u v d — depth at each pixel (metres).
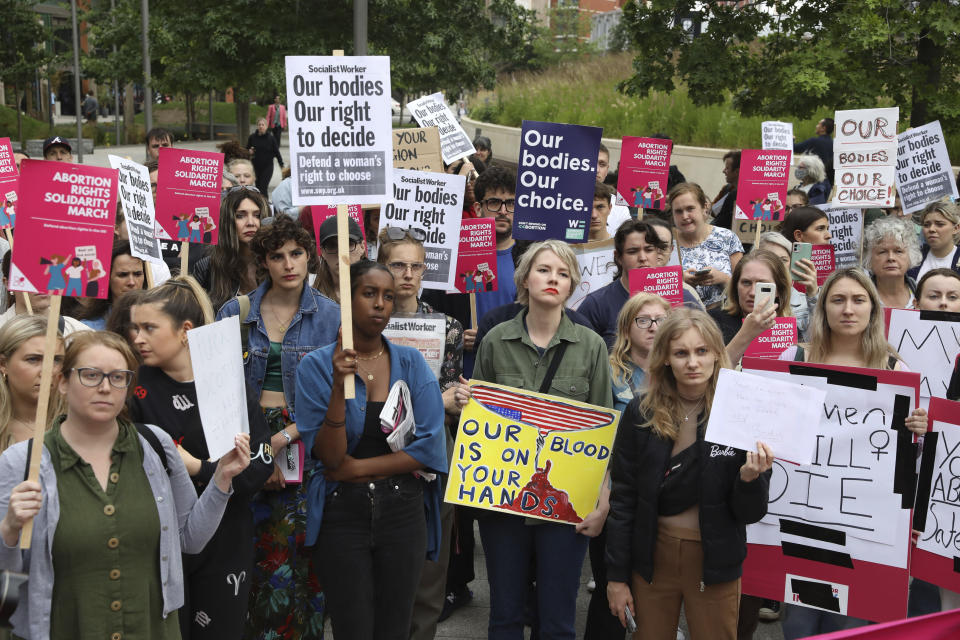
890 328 5.43
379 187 4.54
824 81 14.33
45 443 3.51
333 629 4.43
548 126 6.59
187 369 4.33
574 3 49.81
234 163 9.87
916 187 9.43
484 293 6.93
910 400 4.50
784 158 8.41
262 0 22.92
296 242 4.94
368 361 4.47
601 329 6.34
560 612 4.87
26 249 3.78
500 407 4.97
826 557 4.62
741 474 4.12
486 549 4.98
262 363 4.98
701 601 4.32
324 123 4.52
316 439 4.29
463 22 25.86
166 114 52.69
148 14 27.95
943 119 14.57
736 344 5.25
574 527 4.90
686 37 15.70
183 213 6.33
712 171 21.61
